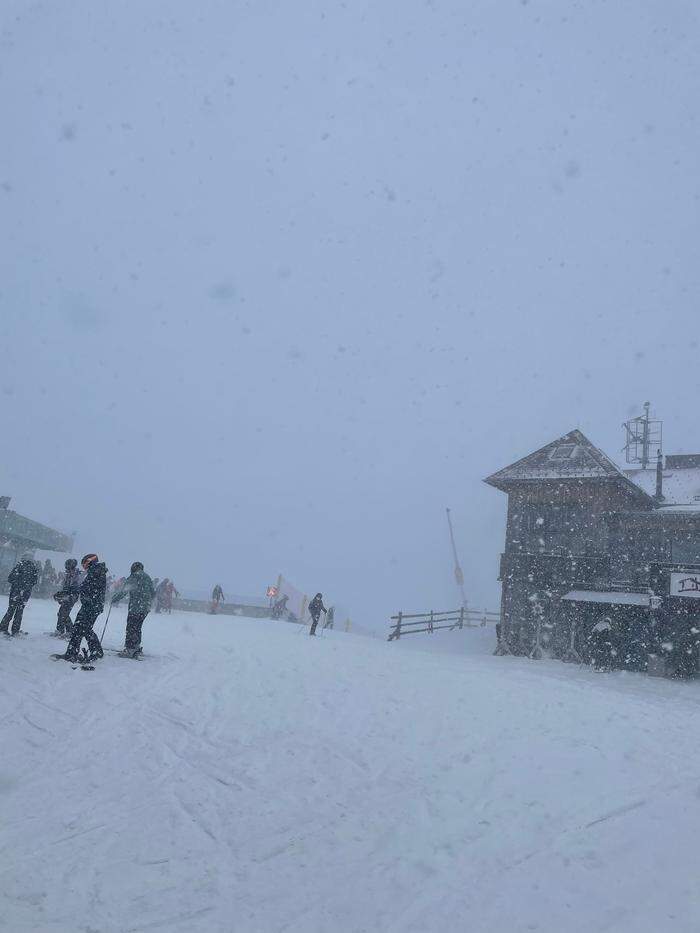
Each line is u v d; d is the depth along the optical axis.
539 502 29.67
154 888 4.42
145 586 12.58
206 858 4.92
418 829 5.70
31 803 5.57
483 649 29.55
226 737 8.04
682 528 27.02
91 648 11.61
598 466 28.53
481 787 6.88
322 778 6.91
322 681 12.46
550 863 5.08
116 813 5.55
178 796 6.04
